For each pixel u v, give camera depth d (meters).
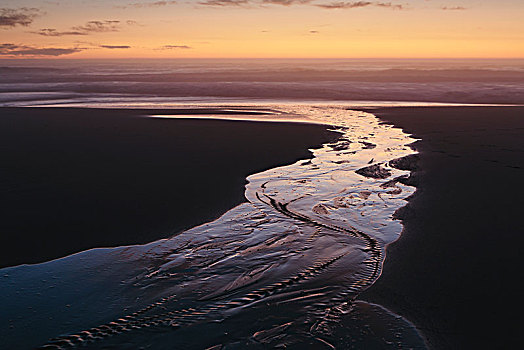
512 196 6.52
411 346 3.18
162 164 8.71
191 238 5.17
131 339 3.28
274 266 4.49
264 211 6.15
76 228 5.39
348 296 3.88
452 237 5.08
